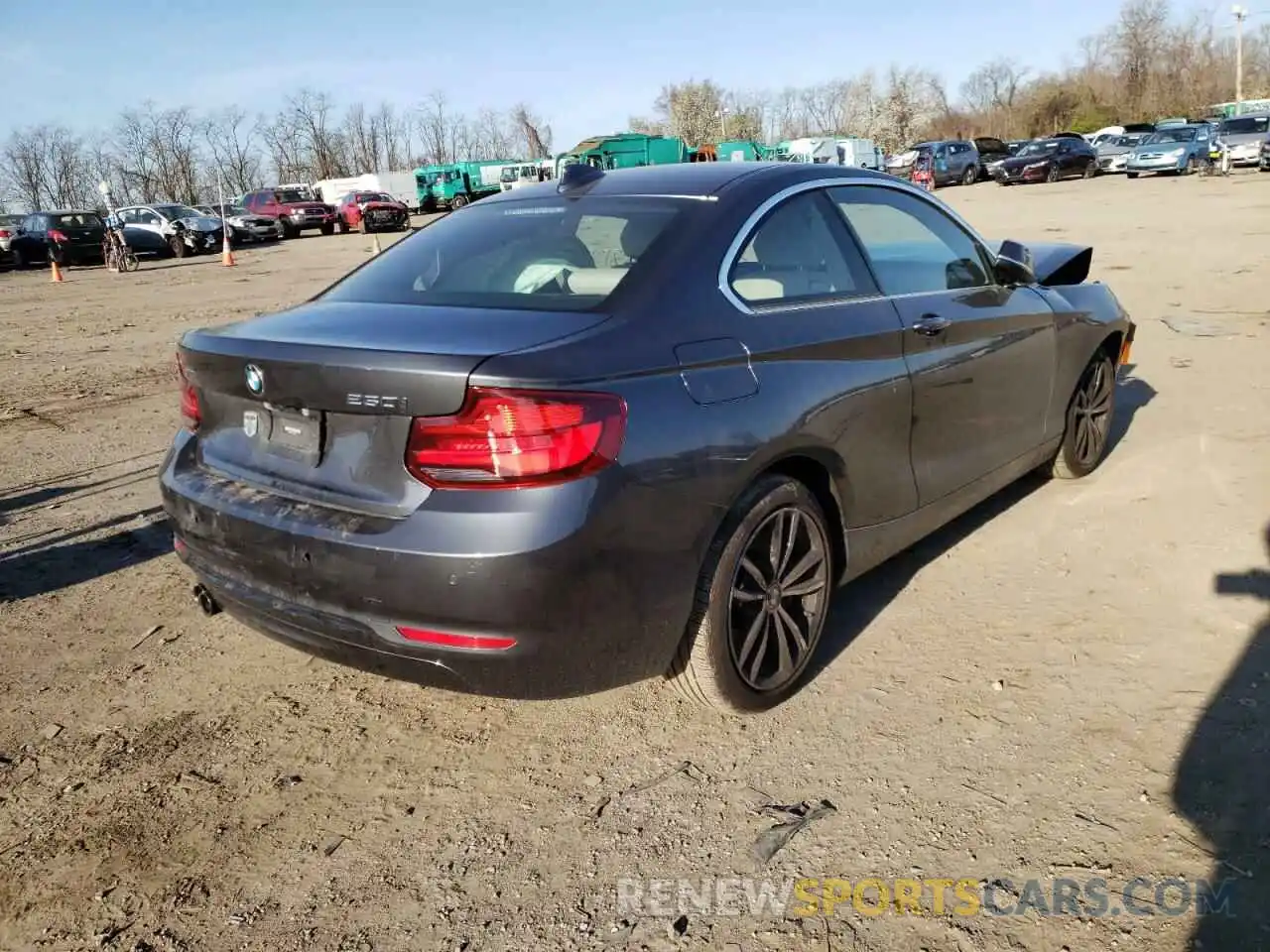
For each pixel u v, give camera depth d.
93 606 4.12
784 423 2.88
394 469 2.51
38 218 28.33
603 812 2.70
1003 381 4.02
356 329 2.75
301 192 39.56
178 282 21.05
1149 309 9.61
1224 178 31.83
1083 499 4.73
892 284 3.55
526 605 2.40
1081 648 3.39
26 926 2.37
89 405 8.29
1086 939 2.19
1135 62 77.25
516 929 2.32
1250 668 3.18
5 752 3.07
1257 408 6.00
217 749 3.06
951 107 90.25
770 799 2.71
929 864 2.44
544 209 3.43
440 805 2.77
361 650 2.60
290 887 2.48
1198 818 2.53
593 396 2.46
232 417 3.00
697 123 74.00
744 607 2.99
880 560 3.55
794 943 2.23
